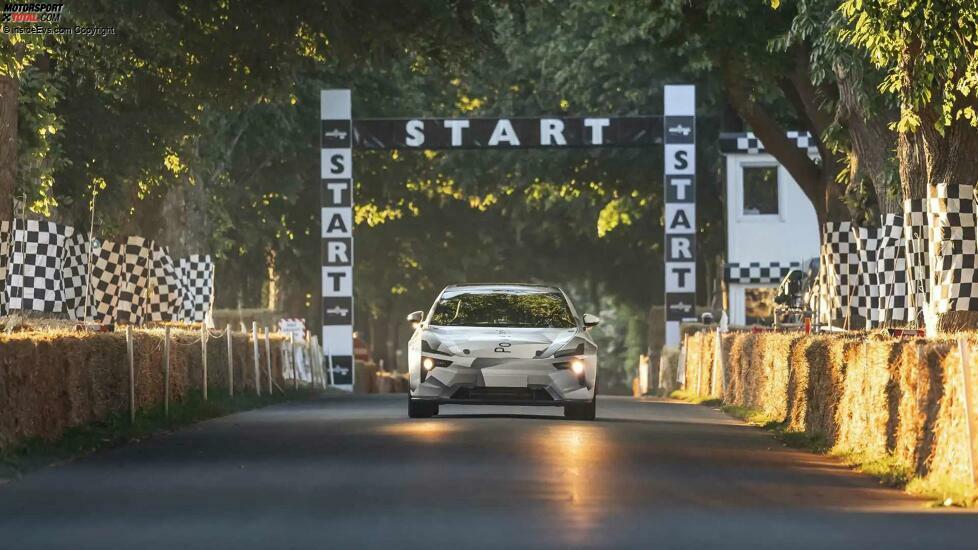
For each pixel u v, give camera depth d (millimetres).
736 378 91562
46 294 77500
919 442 44281
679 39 108125
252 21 99000
